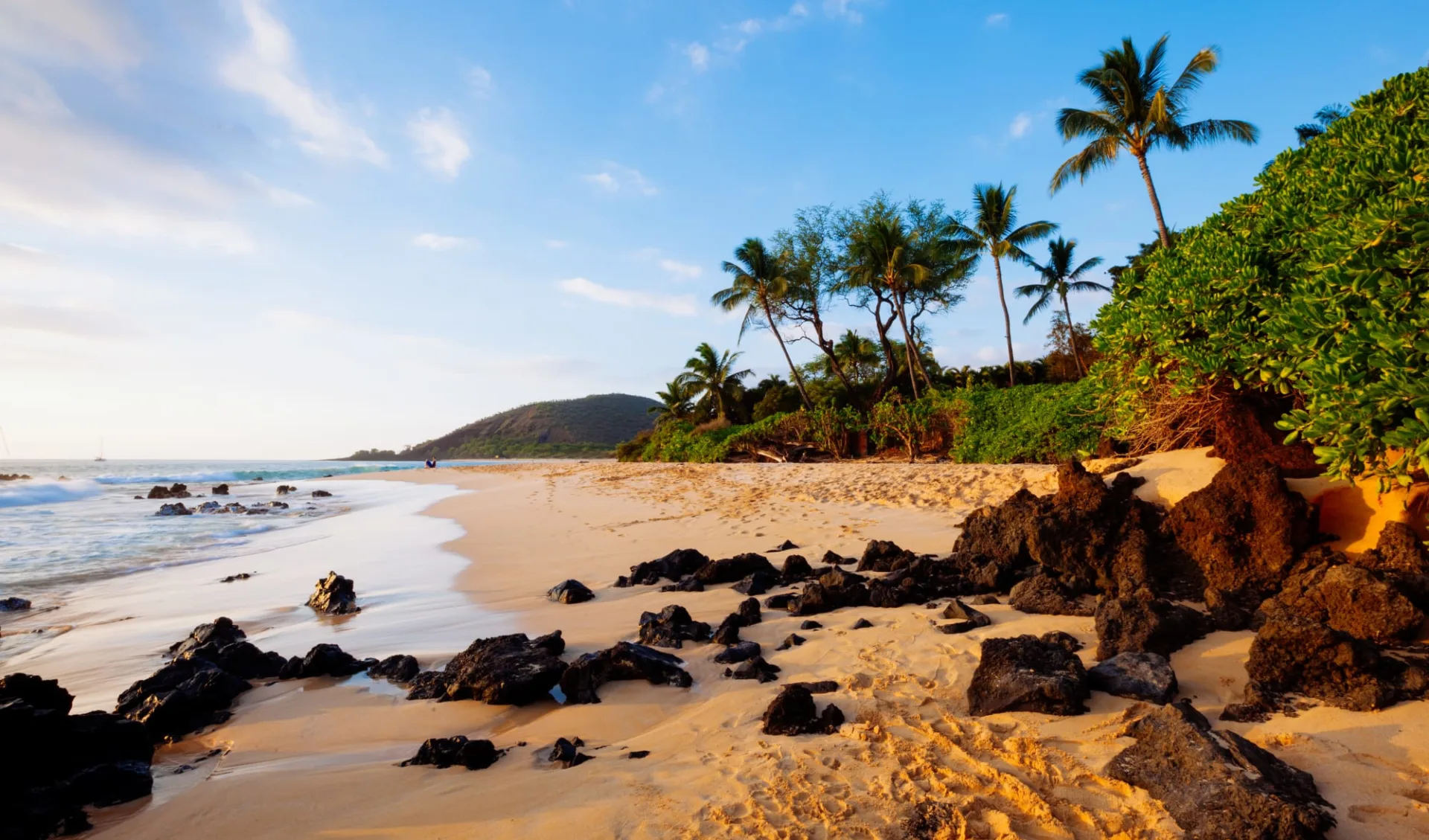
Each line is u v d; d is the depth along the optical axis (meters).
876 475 16.06
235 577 10.22
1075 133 25.28
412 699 4.88
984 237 31.27
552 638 5.62
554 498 21.48
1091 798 2.83
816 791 3.06
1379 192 4.81
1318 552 4.83
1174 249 7.83
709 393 48.09
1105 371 8.60
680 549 10.01
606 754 3.77
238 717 4.71
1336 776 2.78
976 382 38.78
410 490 32.84
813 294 35.44
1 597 9.25
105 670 6.05
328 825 3.19
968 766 3.18
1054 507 6.39
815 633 5.58
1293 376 5.24
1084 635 4.82
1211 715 3.42
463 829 3.04
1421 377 3.77
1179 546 5.57
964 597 6.25
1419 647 3.71
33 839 3.25
